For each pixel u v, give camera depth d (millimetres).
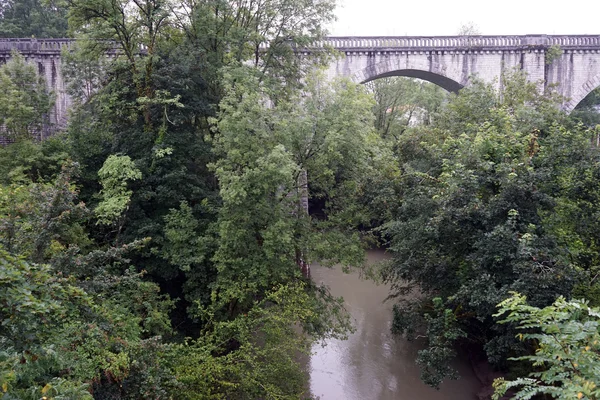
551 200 16812
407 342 25594
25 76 28844
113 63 24391
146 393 11797
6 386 7312
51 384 8438
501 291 14742
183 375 14203
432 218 18469
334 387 21500
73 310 10688
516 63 40688
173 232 20141
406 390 21109
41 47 34562
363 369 23031
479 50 40281
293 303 17750
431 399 20391
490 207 17047
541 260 14883
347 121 20766
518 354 16797
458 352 23484
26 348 8133
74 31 24734
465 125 27703
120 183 20875
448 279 20047
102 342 12000
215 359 15633
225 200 18734
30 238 12047
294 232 20797
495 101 29578
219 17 25406
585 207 17719
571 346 7703
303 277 21484
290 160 18531
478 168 18828
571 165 18531
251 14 27000
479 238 16859
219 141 20000
